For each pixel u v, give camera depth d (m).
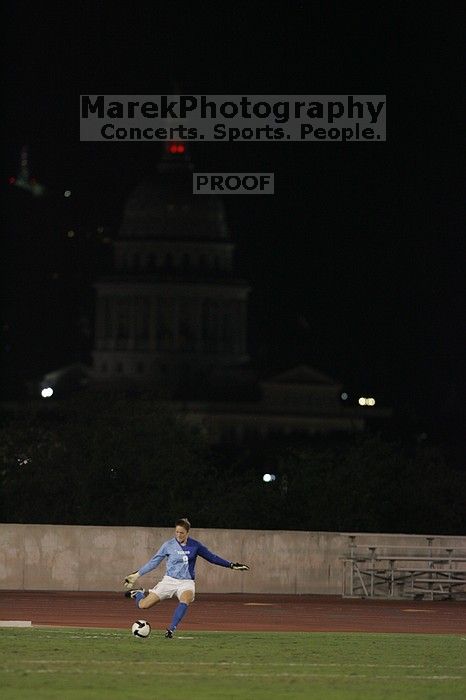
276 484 145.88
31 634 67.25
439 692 52.19
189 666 57.34
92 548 102.69
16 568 102.12
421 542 105.88
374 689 52.59
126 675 54.44
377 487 144.25
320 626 78.12
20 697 49.03
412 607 93.62
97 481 152.00
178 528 66.38
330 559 104.88
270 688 52.31
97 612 83.12
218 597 99.00
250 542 104.19
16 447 155.00
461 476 148.12
